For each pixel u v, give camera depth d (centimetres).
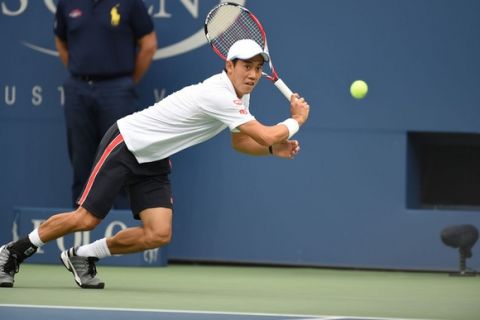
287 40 2878
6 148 3033
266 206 2903
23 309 1694
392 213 2834
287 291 2223
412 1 2816
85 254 2128
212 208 2934
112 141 2044
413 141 2906
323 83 2864
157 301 1889
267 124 2889
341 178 2862
